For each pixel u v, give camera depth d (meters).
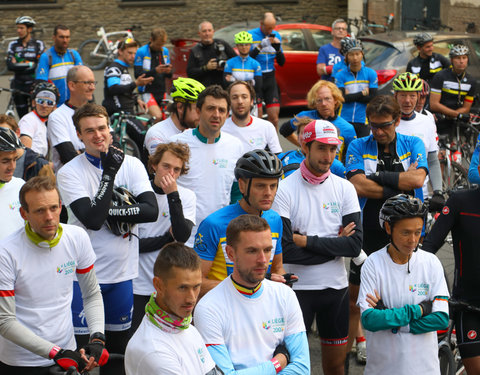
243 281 5.55
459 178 14.52
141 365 4.89
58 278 6.09
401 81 9.98
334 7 35.75
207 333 5.49
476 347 7.11
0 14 34.91
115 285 7.27
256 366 5.45
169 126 9.66
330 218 7.47
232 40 22.92
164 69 17.06
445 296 6.67
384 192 8.55
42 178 5.89
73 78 10.11
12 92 20.12
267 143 10.51
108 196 6.93
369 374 6.79
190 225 7.56
